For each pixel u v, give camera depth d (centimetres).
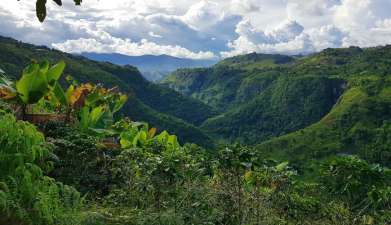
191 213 502
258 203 542
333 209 561
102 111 938
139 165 612
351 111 13612
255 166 585
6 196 365
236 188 562
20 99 795
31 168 405
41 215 386
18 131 418
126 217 513
